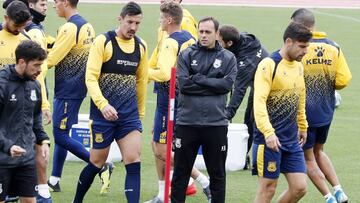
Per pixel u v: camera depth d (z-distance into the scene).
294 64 23.19
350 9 102.44
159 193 26.83
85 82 25.86
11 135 21.16
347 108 43.84
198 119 23.66
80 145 27.86
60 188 28.19
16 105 21.08
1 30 24.62
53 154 29.77
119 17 24.42
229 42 28.86
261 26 80.88
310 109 25.62
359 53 64.50
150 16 87.50
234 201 27.20
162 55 26.02
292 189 23.41
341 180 29.94
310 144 25.89
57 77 27.94
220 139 23.81
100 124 24.59
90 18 84.88
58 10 28.20
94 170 24.98
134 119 24.75
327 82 25.72
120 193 27.88
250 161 31.81
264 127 22.55
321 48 25.45
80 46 27.80
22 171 21.55
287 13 95.50
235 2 107.19
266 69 22.83
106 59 24.34
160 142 26.67
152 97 44.81
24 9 24.25
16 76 21.06
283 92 23.06
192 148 23.92
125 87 24.53
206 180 26.66
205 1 107.00
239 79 29.00
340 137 37.09
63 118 27.86
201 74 23.62
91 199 27.08
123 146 24.67
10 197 23.52
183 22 28.83
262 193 23.36
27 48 20.80
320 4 107.19
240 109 42.84
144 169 31.20
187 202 27.09
